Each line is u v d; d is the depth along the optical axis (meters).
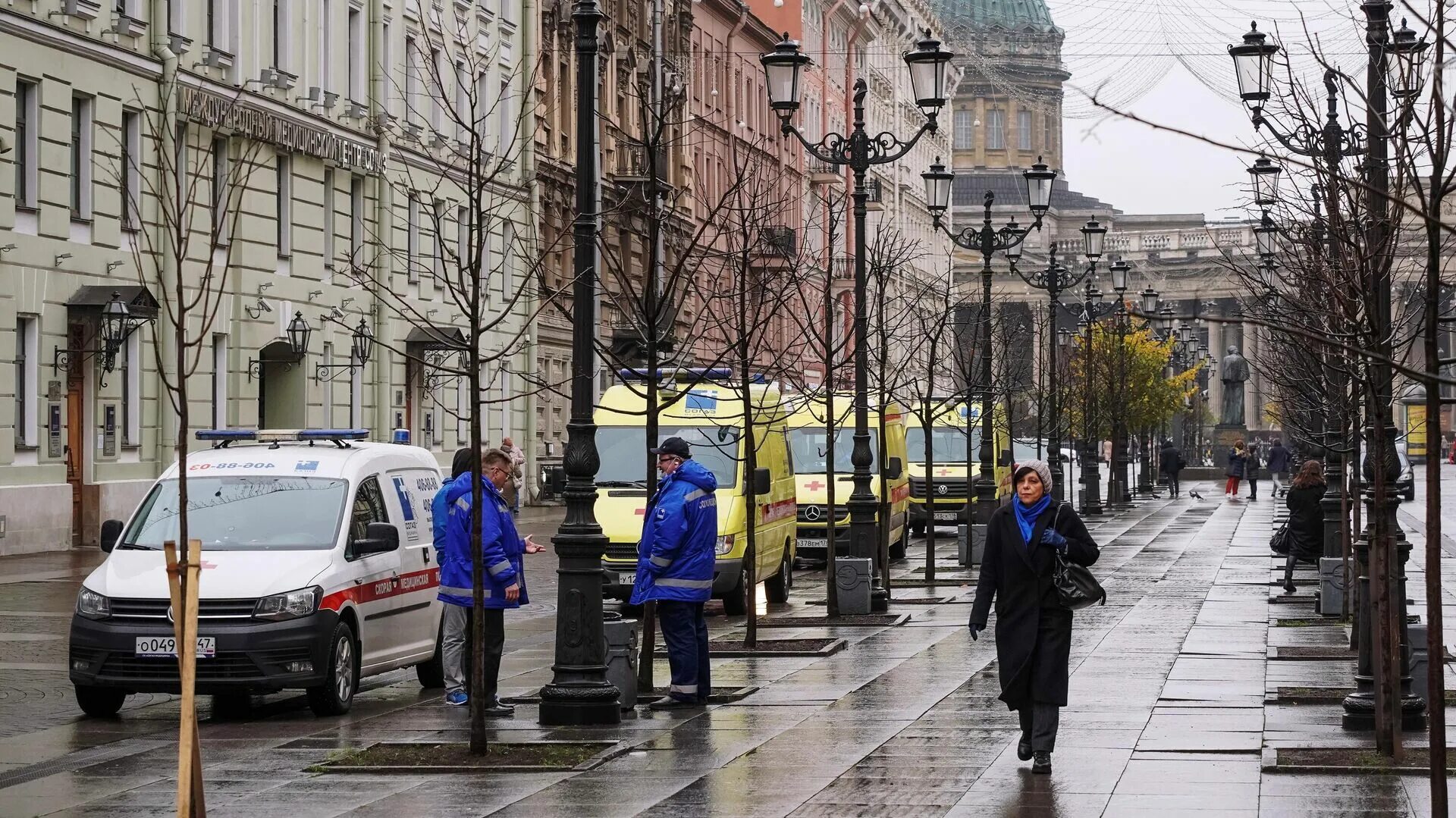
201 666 24.95
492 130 90.19
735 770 20.64
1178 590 47.94
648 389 27.39
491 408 91.06
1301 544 45.22
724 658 32.75
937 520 78.94
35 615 39.31
